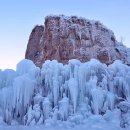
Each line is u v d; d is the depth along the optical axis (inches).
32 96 728.3
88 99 711.7
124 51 1362.0
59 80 733.9
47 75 745.6
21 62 783.1
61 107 681.0
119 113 684.1
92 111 694.5
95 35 1296.8
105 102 698.8
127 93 742.5
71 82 700.0
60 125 645.9
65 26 1295.5
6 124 674.2
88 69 749.9
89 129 630.5
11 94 705.6
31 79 741.3
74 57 1211.2
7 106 698.2
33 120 670.5
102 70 781.3
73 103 692.1
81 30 1284.4
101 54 1245.7
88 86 721.6
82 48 1237.1
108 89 756.6
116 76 783.7
